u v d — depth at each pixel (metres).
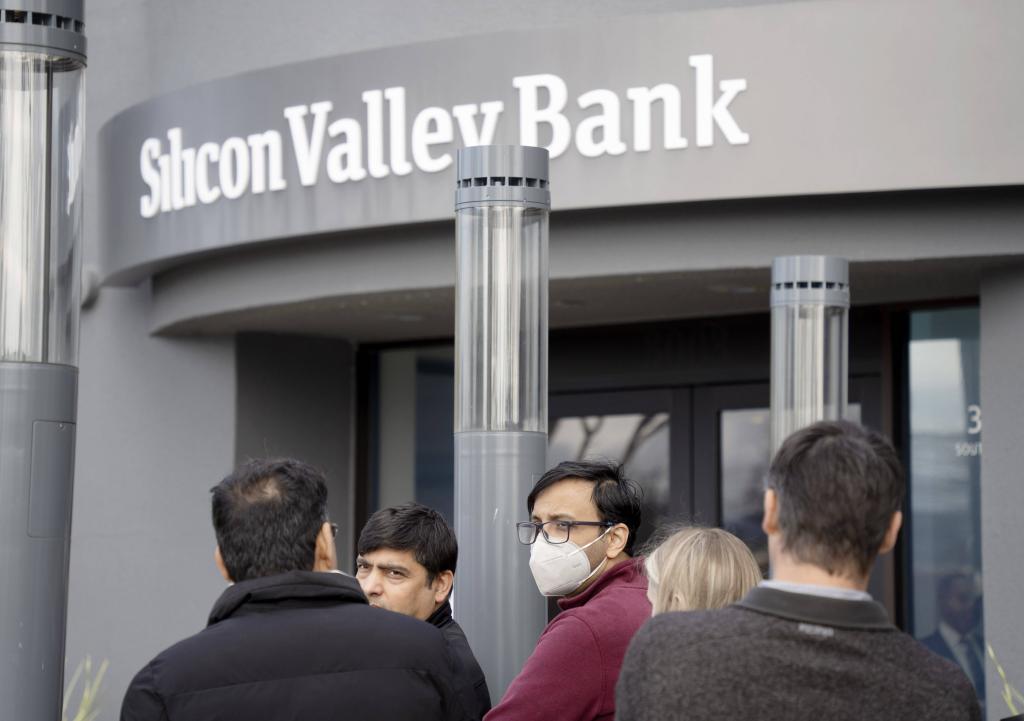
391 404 8.73
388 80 6.23
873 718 2.03
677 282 6.36
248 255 7.13
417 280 6.49
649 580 2.94
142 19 8.03
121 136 7.48
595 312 7.44
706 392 7.63
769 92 5.65
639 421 7.82
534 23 6.34
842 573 2.10
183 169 6.98
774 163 5.64
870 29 5.56
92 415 8.45
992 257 5.72
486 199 3.87
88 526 8.45
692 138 5.74
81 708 7.54
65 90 3.12
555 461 8.04
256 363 8.28
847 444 2.13
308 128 6.45
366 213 6.27
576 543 3.36
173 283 7.77
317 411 8.52
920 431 7.09
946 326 7.04
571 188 5.89
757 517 7.45
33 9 3.08
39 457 3.01
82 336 8.48
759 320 7.45
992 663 5.96
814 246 5.83
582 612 3.10
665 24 5.78
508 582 3.78
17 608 2.95
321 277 6.80
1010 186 5.64
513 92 5.98
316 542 2.66
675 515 7.66
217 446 8.19
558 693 3.02
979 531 6.91
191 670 2.50
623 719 2.11
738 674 2.03
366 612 2.63
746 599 2.12
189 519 8.19
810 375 4.91
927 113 5.51
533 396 3.86
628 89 5.82
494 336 3.85
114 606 8.36
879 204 5.78
